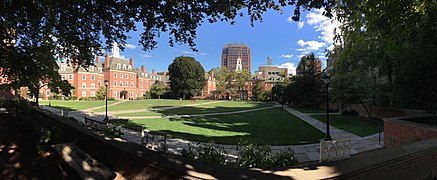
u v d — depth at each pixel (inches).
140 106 1299.2
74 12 225.0
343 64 789.9
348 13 200.1
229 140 378.0
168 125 551.2
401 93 286.5
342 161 109.9
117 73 2529.5
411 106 283.1
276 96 2301.9
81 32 268.2
